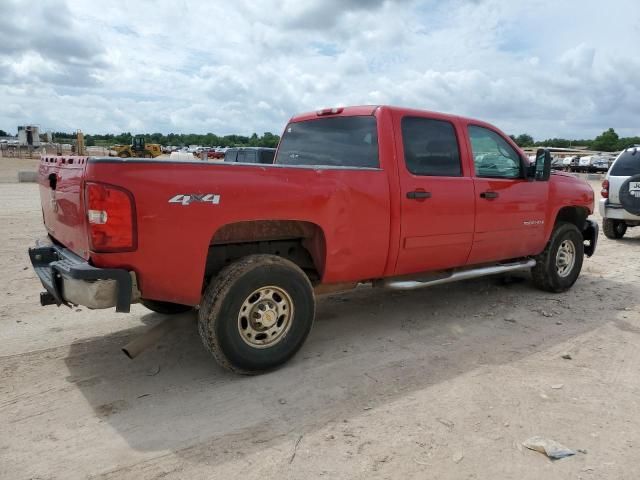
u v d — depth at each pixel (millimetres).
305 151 5344
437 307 5703
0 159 46094
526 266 5984
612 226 10852
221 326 3605
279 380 3824
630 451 2902
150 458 2842
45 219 4602
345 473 2699
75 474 2697
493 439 3020
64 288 3453
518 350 4434
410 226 4625
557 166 53688
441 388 3686
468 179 5125
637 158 10273
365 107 4762
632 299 6105
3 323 4977
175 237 3404
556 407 3406
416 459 2820
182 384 3760
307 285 3998
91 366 4055
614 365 4125
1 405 3418
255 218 3707
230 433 3096
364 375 3910
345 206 4184
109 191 3174
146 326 4965
